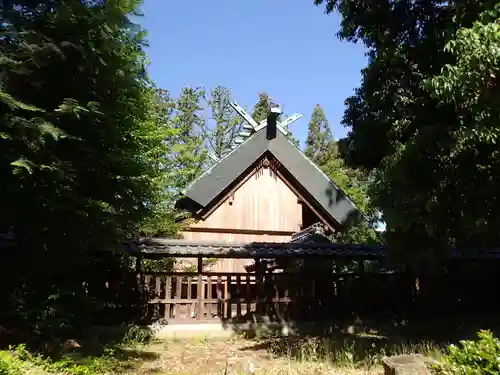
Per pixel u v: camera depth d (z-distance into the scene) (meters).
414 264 12.57
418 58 9.20
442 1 9.20
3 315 7.29
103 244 8.27
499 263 15.65
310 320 14.02
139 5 8.34
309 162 19.92
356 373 7.15
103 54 7.70
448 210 8.37
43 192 7.33
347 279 14.77
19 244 7.99
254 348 10.97
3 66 7.05
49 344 7.43
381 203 9.47
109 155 7.80
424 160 8.27
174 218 15.88
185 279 13.74
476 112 6.81
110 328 11.51
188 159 20.28
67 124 7.48
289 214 19.83
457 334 11.71
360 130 10.45
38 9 7.64
